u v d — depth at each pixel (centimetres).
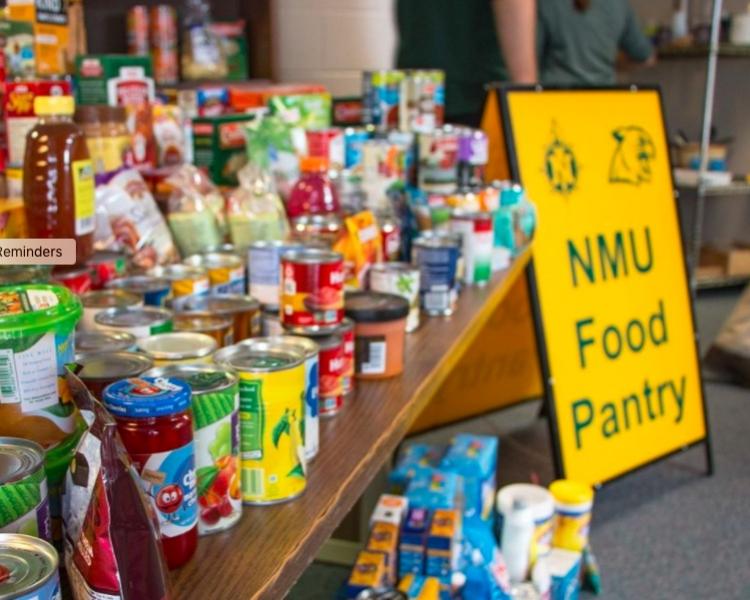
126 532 53
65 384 68
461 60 278
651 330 264
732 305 516
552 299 234
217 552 70
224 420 72
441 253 152
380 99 218
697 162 532
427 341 137
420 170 201
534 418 334
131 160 132
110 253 117
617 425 250
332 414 103
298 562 71
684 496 272
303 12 388
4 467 56
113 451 54
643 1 569
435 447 214
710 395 372
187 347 84
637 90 269
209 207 142
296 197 159
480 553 171
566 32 303
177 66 268
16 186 115
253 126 163
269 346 87
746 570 226
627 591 215
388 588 145
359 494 88
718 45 495
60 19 148
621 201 258
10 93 115
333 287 104
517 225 210
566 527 207
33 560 50
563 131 243
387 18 396
